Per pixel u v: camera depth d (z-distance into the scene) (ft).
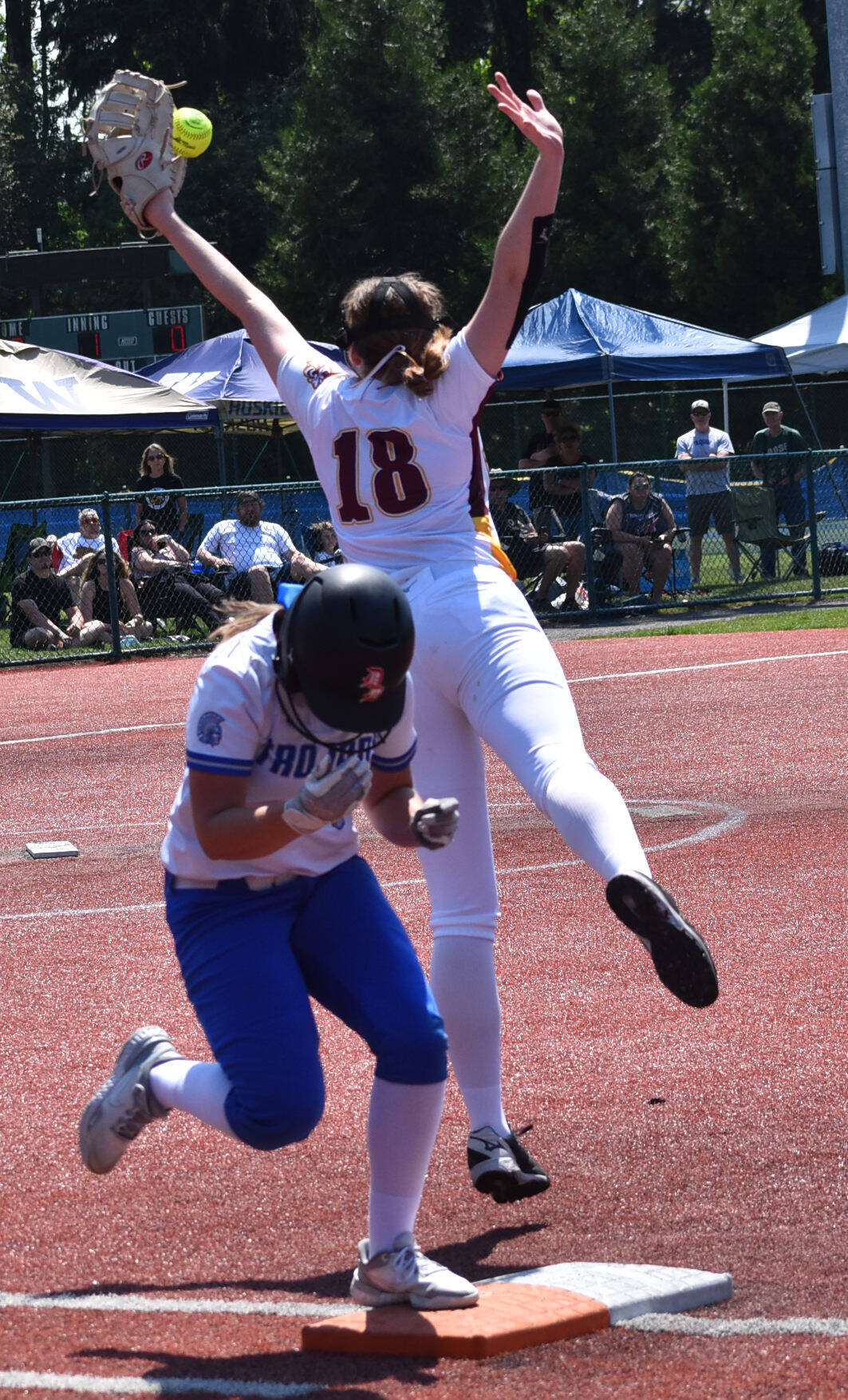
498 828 57.00
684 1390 18.93
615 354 151.64
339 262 278.46
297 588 21.31
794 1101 29.32
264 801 21.38
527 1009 36.06
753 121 275.80
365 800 22.81
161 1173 27.30
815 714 77.36
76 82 347.77
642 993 36.83
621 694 88.02
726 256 274.57
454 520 25.82
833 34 187.32
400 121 279.28
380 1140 20.98
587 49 288.71
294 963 21.18
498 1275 22.91
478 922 25.62
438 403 25.31
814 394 201.77
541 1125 28.94
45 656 120.37
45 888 50.75
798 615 120.16
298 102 285.84
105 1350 20.43
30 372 144.46
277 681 20.54
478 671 24.73
